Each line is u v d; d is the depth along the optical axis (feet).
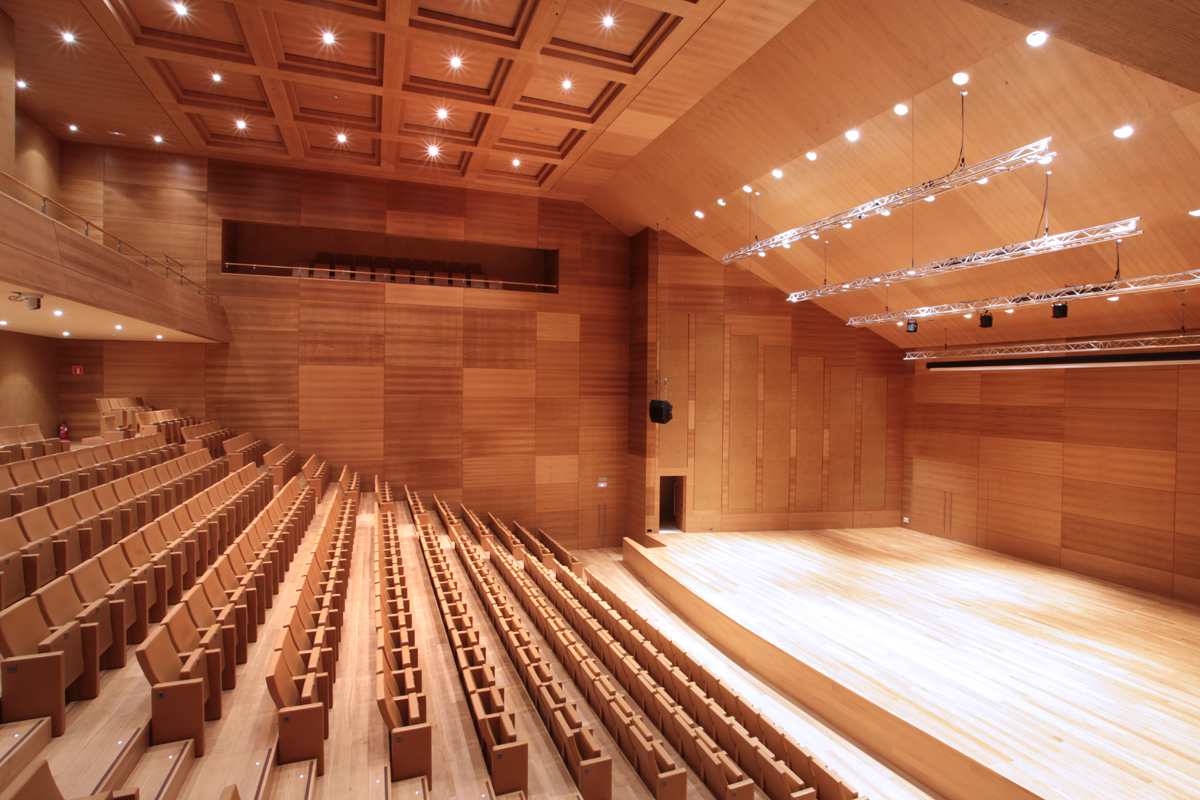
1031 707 13.66
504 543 25.94
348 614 12.50
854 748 13.98
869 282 19.01
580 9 15.15
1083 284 19.61
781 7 14.21
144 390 24.47
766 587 21.76
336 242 29.12
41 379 22.33
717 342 30.30
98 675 7.43
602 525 30.94
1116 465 22.77
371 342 27.25
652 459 29.30
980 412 27.94
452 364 28.37
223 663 8.23
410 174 26.66
